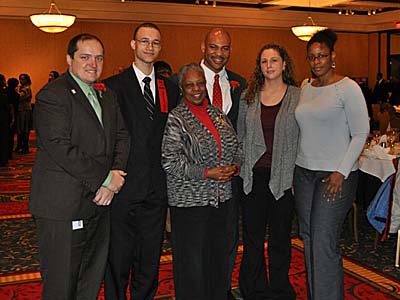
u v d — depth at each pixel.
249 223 3.49
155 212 3.26
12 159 10.97
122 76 3.19
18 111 11.73
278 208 3.39
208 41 3.44
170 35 16.53
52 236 2.80
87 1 14.13
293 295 3.56
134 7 14.59
